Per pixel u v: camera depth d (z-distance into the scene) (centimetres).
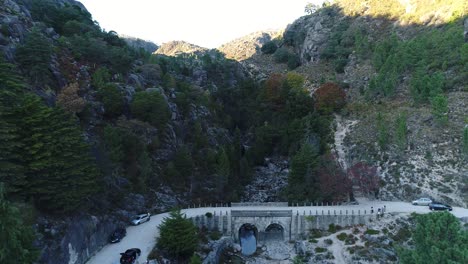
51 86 7856
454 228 4278
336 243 7050
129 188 7788
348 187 8275
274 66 18512
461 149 8625
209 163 10231
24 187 4881
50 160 5100
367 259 6562
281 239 7750
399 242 6775
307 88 14525
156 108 9456
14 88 5541
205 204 8819
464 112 9681
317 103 12562
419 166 8688
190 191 9200
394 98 11769
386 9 17375
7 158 4712
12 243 3150
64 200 5269
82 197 5647
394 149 9388
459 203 7638
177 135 10400
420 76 11219
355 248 6844
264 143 11981
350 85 13812
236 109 13950
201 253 6538
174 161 9506
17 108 5122
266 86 14200
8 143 4703
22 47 7438
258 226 7588
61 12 11650
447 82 10912
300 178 9075
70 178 5416
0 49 7031
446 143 8962
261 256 7162
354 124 11275
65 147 5441
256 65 18812
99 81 9094
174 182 9156
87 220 5888
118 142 7756
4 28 7619
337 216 7431
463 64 11088
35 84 7281
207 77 15200
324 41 17462
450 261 3788
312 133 11238
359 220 7375
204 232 7400
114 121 8875
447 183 8106
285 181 10594
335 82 13750
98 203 6606
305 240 7325
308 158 9150
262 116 13438
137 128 8806
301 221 7512
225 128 12975
